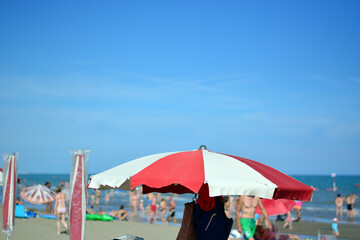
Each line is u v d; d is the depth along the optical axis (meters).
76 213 6.60
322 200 51.84
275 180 5.54
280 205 14.84
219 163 5.63
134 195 28.42
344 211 35.31
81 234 6.58
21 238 11.20
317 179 136.25
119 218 22.02
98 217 17.38
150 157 6.32
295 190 5.62
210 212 6.62
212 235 6.59
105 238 12.76
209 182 5.08
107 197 41.00
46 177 150.00
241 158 6.24
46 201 19.92
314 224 23.44
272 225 12.45
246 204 9.52
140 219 25.77
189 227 6.57
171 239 13.43
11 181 8.07
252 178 5.31
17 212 16.02
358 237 19.00
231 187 5.09
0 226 12.41
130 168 5.95
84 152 6.75
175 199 50.12
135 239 7.36
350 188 87.25
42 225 14.11
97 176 6.08
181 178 5.20
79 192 6.65
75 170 6.68
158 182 5.29
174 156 6.06
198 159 5.74
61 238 11.79
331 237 9.48
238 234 14.09
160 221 24.83
